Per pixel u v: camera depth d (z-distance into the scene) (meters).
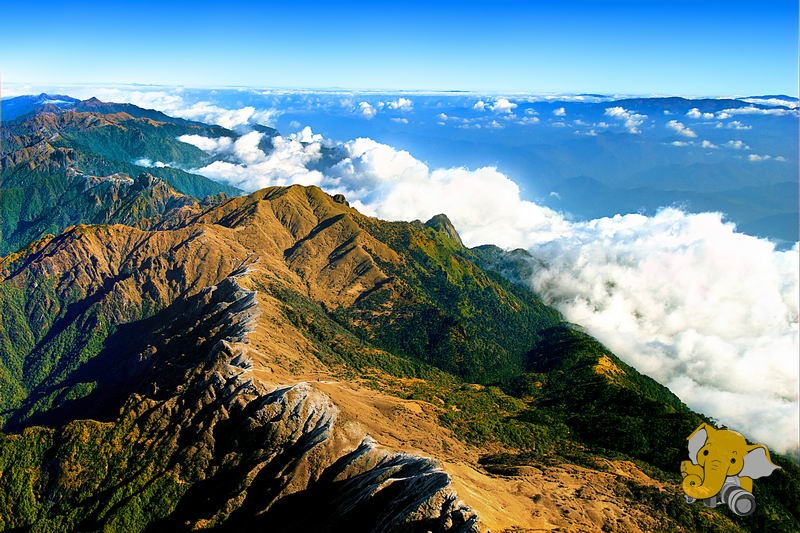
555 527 131.38
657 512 154.50
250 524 147.75
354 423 167.25
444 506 115.62
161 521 163.88
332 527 130.75
